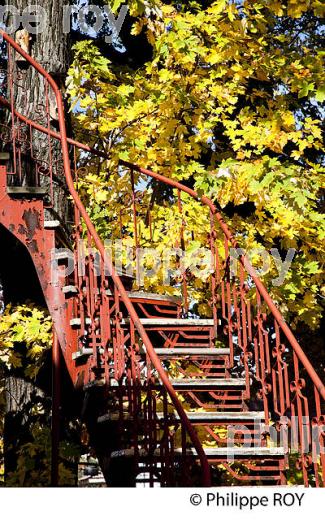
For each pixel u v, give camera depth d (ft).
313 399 45.62
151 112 33.68
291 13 33.65
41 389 34.04
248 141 32.86
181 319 28.27
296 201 30.37
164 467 23.25
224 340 38.73
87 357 26.30
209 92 34.50
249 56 34.68
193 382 26.84
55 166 33.30
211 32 34.04
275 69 34.09
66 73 34.53
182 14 34.73
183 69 34.55
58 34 34.55
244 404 27.20
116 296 25.29
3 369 36.37
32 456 32.40
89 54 34.17
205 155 41.29
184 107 33.37
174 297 29.86
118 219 34.55
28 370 32.53
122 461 24.53
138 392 24.32
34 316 31.78
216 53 33.65
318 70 33.73
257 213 33.45
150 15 33.86
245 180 30.58
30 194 27.71
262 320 26.37
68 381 33.06
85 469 40.96
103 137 35.29
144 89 35.19
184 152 33.45
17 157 32.40
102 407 25.73
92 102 33.68
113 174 34.58
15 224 27.50
